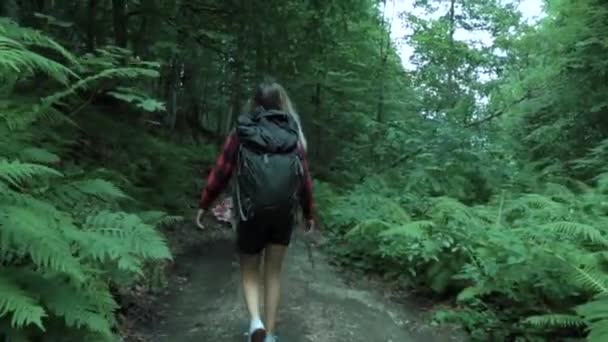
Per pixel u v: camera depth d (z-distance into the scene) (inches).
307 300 203.6
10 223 114.3
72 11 357.7
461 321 188.5
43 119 183.6
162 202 301.7
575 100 443.5
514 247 194.2
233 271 236.8
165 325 178.7
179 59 541.3
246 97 513.3
